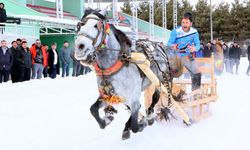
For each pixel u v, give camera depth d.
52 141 5.66
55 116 7.57
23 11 18.75
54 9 28.42
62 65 16.09
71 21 20.89
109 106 5.62
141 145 5.46
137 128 5.23
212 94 7.52
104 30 4.79
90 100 9.75
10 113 7.81
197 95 6.99
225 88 12.59
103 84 5.07
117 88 5.07
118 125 6.79
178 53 6.75
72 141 5.67
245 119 7.21
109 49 4.92
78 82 13.95
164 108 6.47
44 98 9.93
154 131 6.30
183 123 6.79
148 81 5.67
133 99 5.21
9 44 14.84
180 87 7.13
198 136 5.94
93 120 7.18
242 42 56.34
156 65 5.91
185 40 6.87
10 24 15.20
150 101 6.54
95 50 4.75
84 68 17.72
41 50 14.20
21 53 12.76
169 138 5.85
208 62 7.41
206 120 7.13
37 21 18.08
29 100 9.52
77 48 4.53
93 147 5.36
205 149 5.20
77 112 8.00
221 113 7.84
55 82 13.54
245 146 5.29
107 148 5.31
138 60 5.12
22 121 7.07
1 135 6.00
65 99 9.84
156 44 6.31
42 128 6.51
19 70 12.77
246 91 11.70
